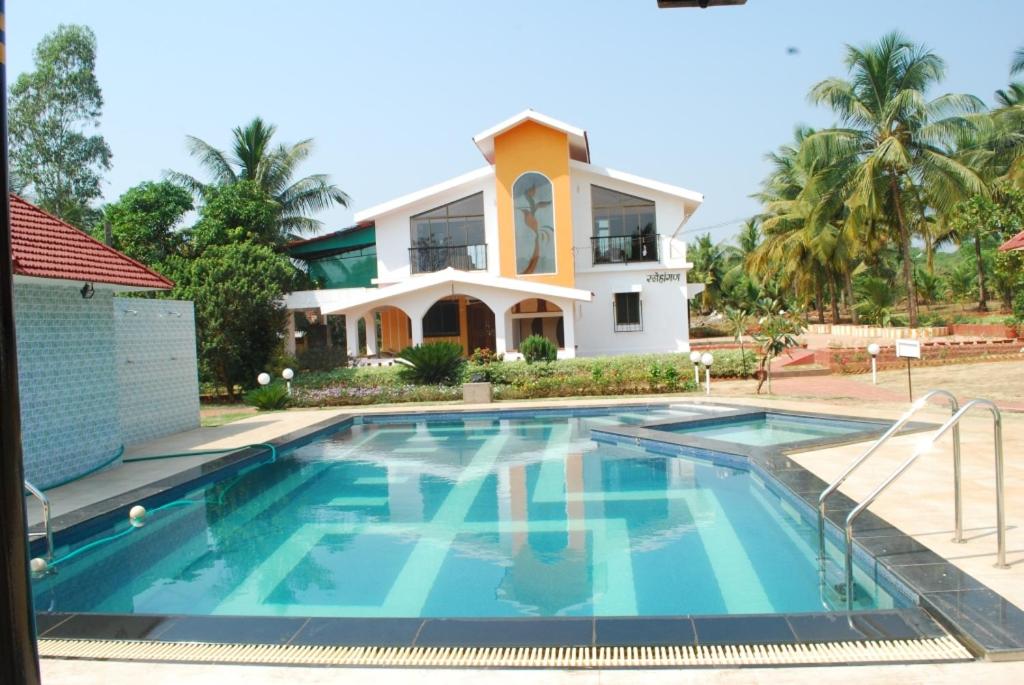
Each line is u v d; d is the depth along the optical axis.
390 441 14.00
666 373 19.02
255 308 21.64
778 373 22.55
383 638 4.40
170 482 9.69
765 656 3.96
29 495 9.20
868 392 17.28
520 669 3.94
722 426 13.85
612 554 6.88
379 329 33.00
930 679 3.63
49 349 9.85
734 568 6.37
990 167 30.52
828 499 7.24
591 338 27.39
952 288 52.06
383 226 27.83
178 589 6.42
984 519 6.27
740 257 61.12
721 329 51.94
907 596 4.80
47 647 4.45
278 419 16.33
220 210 28.11
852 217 30.28
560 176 26.52
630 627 4.38
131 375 12.98
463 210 27.59
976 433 10.75
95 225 31.22
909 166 28.47
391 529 8.08
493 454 12.28
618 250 27.36
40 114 31.16
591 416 16.36
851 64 29.97
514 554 7.04
